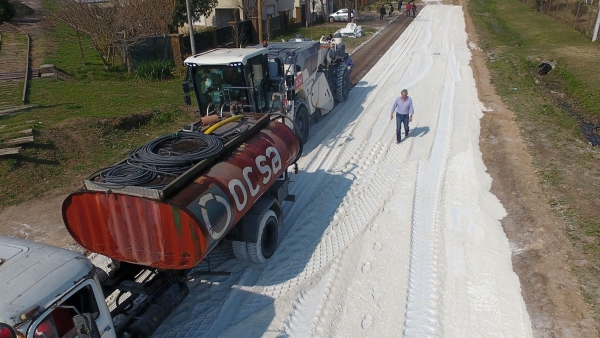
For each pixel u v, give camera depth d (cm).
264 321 621
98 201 573
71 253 446
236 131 733
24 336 369
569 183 908
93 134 1209
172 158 611
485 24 3375
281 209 785
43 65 1777
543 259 686
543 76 2012
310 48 1310
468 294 649
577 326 560
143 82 1803
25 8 2827
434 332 584
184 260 568
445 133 1288
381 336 584
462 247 758
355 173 1069
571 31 2731
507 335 569
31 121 1209
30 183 1002
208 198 583
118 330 514
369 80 1931
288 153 797
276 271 728
